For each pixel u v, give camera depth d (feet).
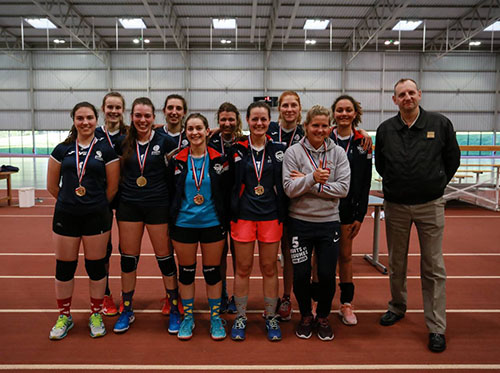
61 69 68.33
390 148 8.99
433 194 8.70
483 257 15.89
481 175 49.60
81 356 8.21
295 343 8.84
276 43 67.31
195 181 8.57
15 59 65.16
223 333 8.98
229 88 68.08
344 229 9.62
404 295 9.73
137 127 8.94
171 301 9.45
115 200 10.00
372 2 49.49
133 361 8.05
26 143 86.69
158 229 9.10
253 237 8.71
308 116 8.61
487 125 69.41
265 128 8.54
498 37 64.80
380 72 67.92
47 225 21.84
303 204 8.63
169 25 51.19
